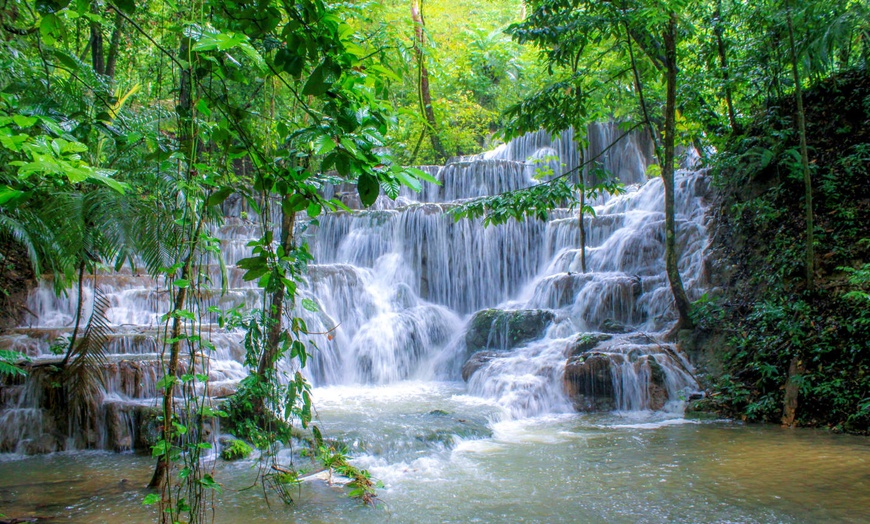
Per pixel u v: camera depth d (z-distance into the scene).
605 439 7.14
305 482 5.59
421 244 14.23
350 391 10.25
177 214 3.36
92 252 4.51
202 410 3.50
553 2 9.73
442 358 11.86
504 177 16.86
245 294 10.48
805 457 6.16
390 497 5.22
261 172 2.63
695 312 9.67
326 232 15.00
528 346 10.64
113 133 3.48
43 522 4.64
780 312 8.52
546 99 10.34
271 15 2.35
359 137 2.23
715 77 11.02
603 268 12.35
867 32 9.43
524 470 5.96
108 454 6.73
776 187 9.61
